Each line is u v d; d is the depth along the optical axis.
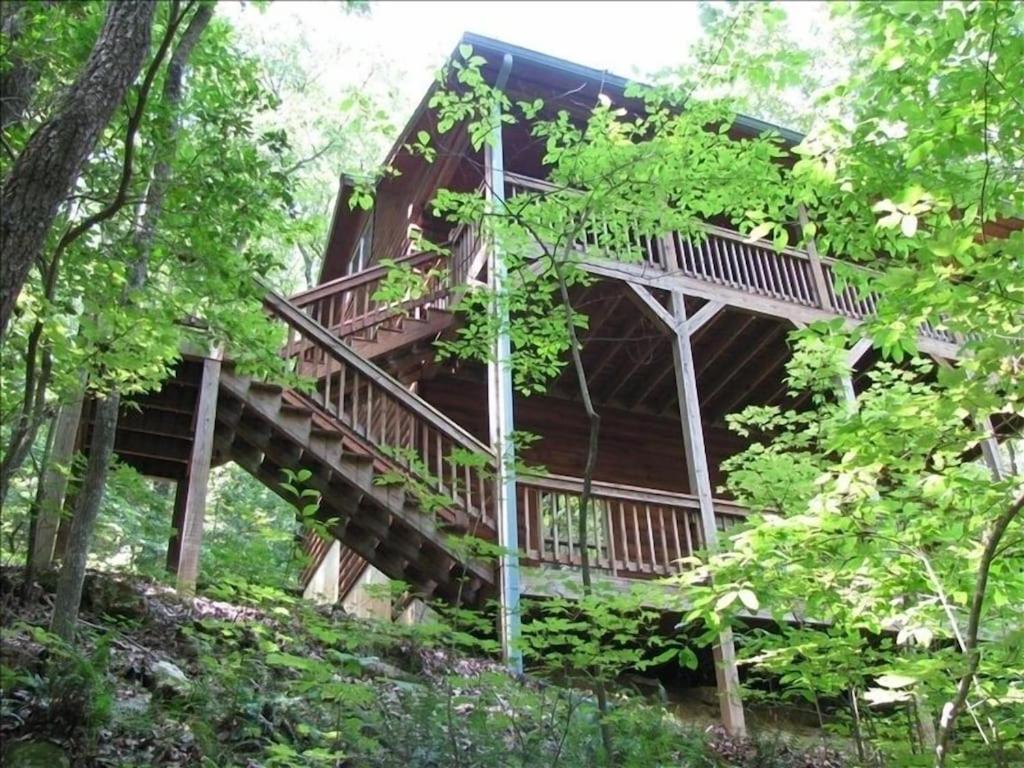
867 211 4.91
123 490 8.38
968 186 4.43
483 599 7.94
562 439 12.10
